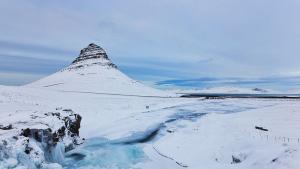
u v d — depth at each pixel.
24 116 37.41
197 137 42.53
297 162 21.52
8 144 25.44
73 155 36.50
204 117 61.56
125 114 70.62
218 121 52.91
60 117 40.22
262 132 40.78
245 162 27.12
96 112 71.88
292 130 42.31
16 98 75.44
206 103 103.62
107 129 52.75
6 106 57.97
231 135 40.16
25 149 27.08
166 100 121.50
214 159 32.66
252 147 31.92
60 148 35.06
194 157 34.69
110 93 152.25
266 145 31.16
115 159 34.94
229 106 90.88
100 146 41.06
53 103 79.50
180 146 39.44
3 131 29.69
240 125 47.66
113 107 86.12
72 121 43.22
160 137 46.34
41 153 28.75
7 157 24.02
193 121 57.88
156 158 35.56
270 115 62.06
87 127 54.28
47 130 32.88
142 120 61.59
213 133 43.19
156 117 65.50
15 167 23.89
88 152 37.81
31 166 26.16
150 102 108.88
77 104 85.81
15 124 33.06
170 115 68.69
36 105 65.56
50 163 30.25
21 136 28.41
